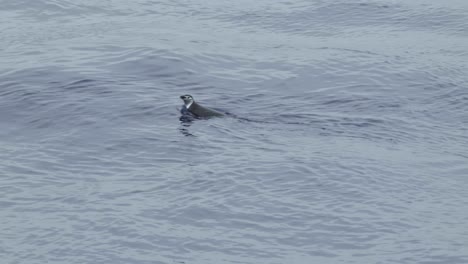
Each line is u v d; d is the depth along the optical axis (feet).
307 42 437.99
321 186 246.47
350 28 474.49
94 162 264.52
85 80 341.82
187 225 222.89
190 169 257.34
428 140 293.84
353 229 221.66
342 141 286.66
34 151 273.33
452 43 441.68
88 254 208.13
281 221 225.35
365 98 340.39
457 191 247.70
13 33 441.27
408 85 360.48
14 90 329.93
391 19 492.95
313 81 360.89
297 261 206.08
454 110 332.39
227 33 451.53
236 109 318.24
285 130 295.48
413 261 206.08
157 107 312.09
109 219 225.35
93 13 491.31
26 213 229.86
